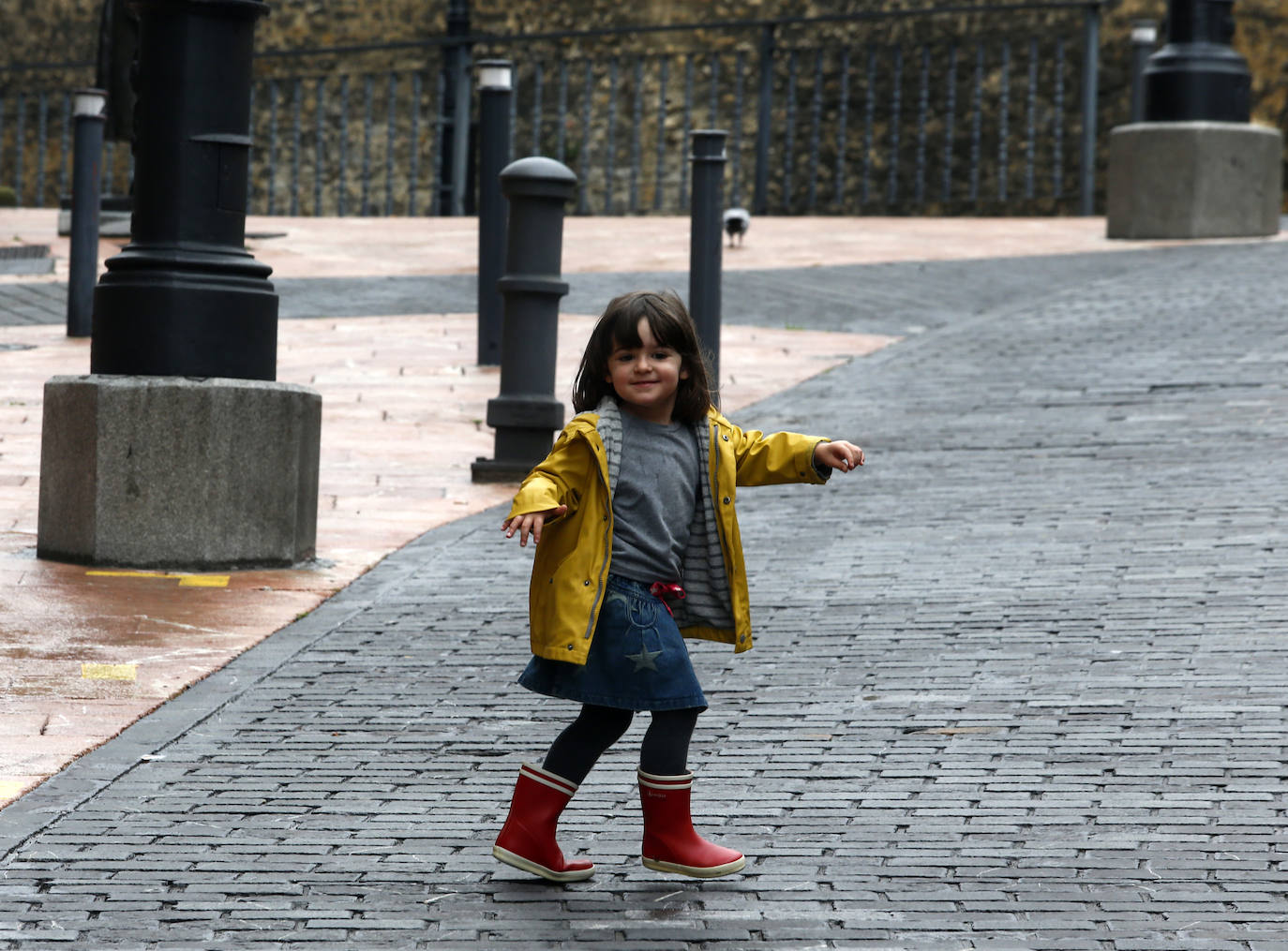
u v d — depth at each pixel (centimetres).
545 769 687
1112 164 3347
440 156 5053
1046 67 4581
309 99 5550
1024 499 1406
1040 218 4109
